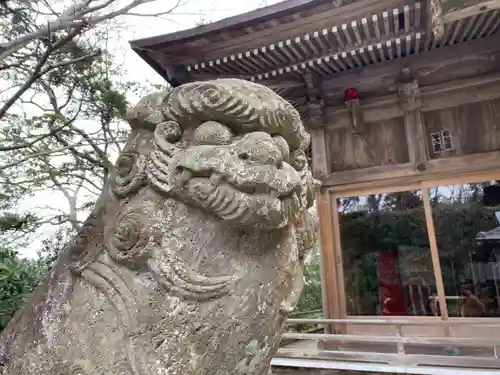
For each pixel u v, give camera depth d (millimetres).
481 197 4293
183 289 1173
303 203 1476
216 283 1189
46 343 1225
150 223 1264
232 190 1183
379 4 3551
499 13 3684
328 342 4664
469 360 3561
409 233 4547
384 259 4613
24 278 3791
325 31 3805
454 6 3232
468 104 4516
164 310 1165
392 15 3639
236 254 1247
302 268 1578
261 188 1182
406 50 4375
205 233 1248
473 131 4441
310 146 5297
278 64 4441
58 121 5473
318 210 4938
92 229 1405
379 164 4809
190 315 1162
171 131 1346
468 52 4418
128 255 1230
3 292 3549
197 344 1153
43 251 5785
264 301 1252
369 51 4238
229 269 1225
